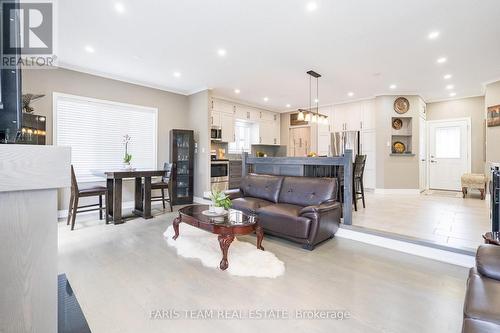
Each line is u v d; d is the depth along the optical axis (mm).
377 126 6469
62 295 1515
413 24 3014
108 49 3686
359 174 4535
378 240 3072
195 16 2846
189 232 3426
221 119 6613
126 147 4926
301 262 2576
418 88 5805
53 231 658
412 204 4949
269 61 4164
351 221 3436
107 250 2832
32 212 629
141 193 4680
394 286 2109
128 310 1760
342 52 3809
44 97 4113
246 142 7742
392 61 4156
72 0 2525
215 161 6219
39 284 645
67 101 4383
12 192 602
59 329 1190
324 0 2568
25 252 625
